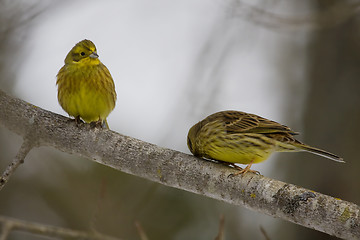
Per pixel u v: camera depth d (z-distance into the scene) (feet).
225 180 25.38
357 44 53.62
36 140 26.84
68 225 46.34
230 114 31.45
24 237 45.06
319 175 50.88
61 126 26.99
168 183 26.32
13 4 42.60
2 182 25.88
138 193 46.39
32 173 48.14
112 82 33.83
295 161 52.34
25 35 43.04
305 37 57.67
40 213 47.24
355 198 49.16
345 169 50.26
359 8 46.55
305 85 55.83
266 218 48.49
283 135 30.81
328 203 23.09
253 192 24.76
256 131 30.48
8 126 26.73
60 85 32.83
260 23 48.21
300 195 23.72
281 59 58.18
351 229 22.36
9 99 26.78
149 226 46.26
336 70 53.72
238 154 30.48
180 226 47.14
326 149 51.49
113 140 26.81
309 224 23.40
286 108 55.83
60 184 47.96
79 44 32.91
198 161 26.22
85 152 26.94
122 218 43.65
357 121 51.31
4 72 42.70
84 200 47.09
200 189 25.81
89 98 32.37
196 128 31.48
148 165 26.35
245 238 47.50
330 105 52.75
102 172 48.21
